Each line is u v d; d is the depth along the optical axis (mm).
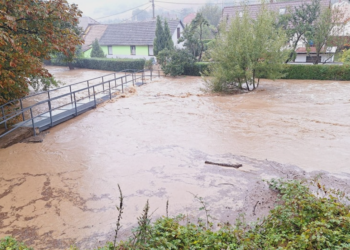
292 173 8148
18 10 10742
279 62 19766
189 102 17234
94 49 39000
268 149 9945
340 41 26766
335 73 23969
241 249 4555
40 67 11477
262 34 19172
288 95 18453
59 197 7453
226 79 19984
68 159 9672
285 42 21234
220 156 9492
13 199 7418
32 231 6195
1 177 8555
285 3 34969
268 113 14328
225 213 6453
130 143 10898
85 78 29297
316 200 5695
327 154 9375
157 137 11430
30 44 11562
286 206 5727
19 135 11391
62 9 11805
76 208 6965
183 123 13133
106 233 6047
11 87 11922
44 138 11711
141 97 18969
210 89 21188
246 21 19422
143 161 9328
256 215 6301
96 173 8648
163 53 29062
